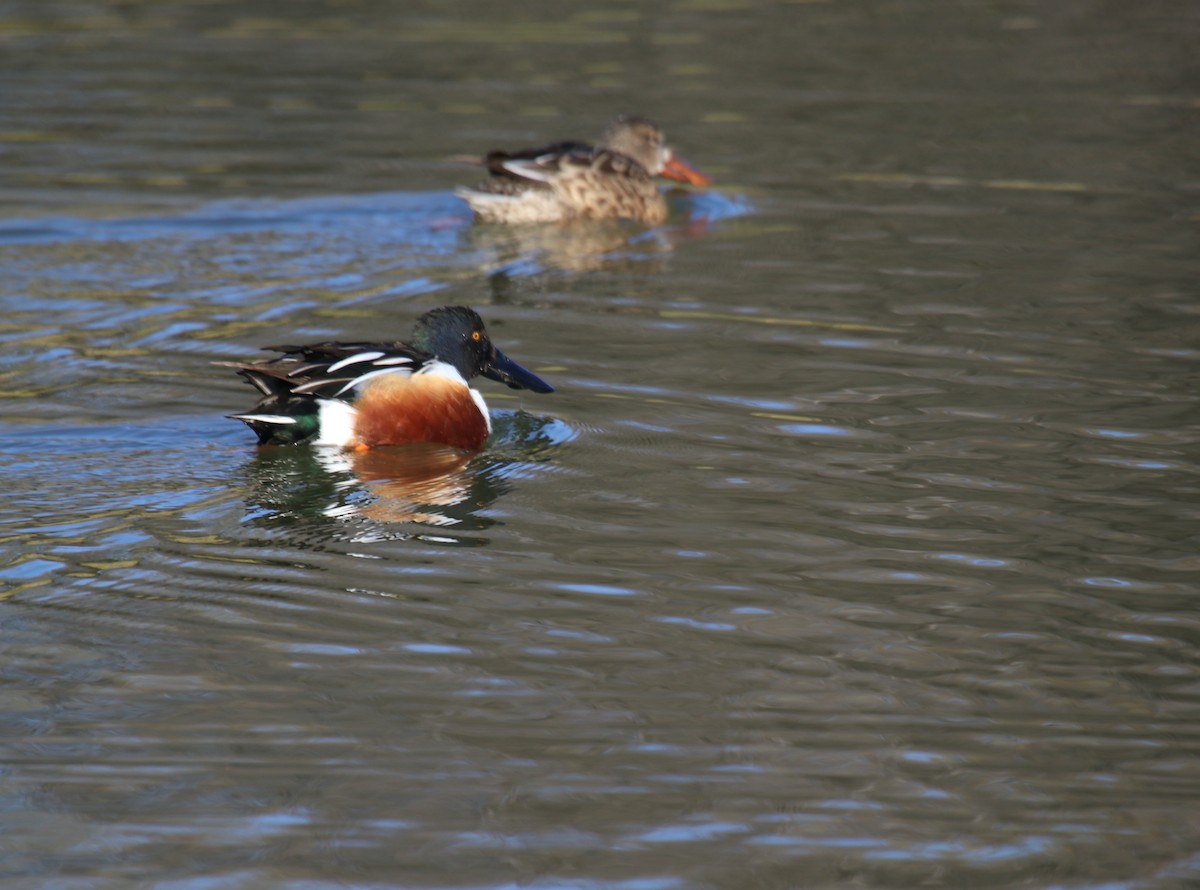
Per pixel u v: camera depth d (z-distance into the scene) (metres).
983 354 15.55
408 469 12.51
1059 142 25.14
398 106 27.17
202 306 17.30
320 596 10.04
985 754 8.27
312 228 20.64
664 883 7.19
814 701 8.80
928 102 27.84
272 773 7.99
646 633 9.59
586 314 17.16
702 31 33.75
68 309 17.03
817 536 11.11
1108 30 33.78
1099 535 11.13
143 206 21.12
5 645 9.23
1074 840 7.53
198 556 10.62
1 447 12.70
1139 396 14.23
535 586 10.24
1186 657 9.33
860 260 19.34
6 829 7.48
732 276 18.77
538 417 13.84
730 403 14.13
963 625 9.74
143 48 31.30
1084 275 18.41
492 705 8.70
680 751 8.26
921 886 7.17
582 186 21.69
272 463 12.54
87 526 11.09
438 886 7.14
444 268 19.16
